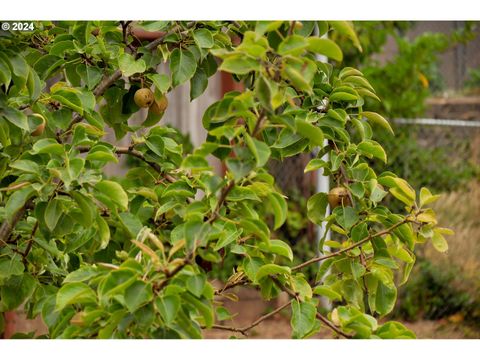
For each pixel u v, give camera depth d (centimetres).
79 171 202
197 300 179
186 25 262
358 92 252
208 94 730
